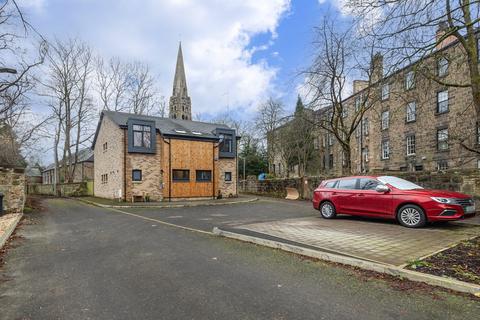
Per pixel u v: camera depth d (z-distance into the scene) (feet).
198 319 11.17
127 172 69.82
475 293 12.73
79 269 17.70
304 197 72.23
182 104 175.83
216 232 27.40
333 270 16.44
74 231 31.37
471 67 24.70
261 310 11.81
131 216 43.78
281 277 15.48
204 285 14.60
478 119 24.73
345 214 35.78
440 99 75.82
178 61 182.80
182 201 70.03
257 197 82.79
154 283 15.05
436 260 16.87
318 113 65.62
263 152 150.61
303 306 12.09
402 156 87.15
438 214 26.45
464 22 21.80
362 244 21.35
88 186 99.60
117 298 13.29
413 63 23.50
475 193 37.27
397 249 19.74
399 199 28.73
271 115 114.11
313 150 123.95
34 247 23.80
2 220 36.45
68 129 110.52
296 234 25.43
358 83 86.48
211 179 79.61
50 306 12.55
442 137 74.02
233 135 86.38
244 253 20.27
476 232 24.95
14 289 14.55
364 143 102.12
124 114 84.58
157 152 73.67
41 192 125.90
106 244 24.64
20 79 45.68
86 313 11.85
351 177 34.17
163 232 29.55
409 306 11.90
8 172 45.27
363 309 11.73
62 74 107.24
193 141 77.56
